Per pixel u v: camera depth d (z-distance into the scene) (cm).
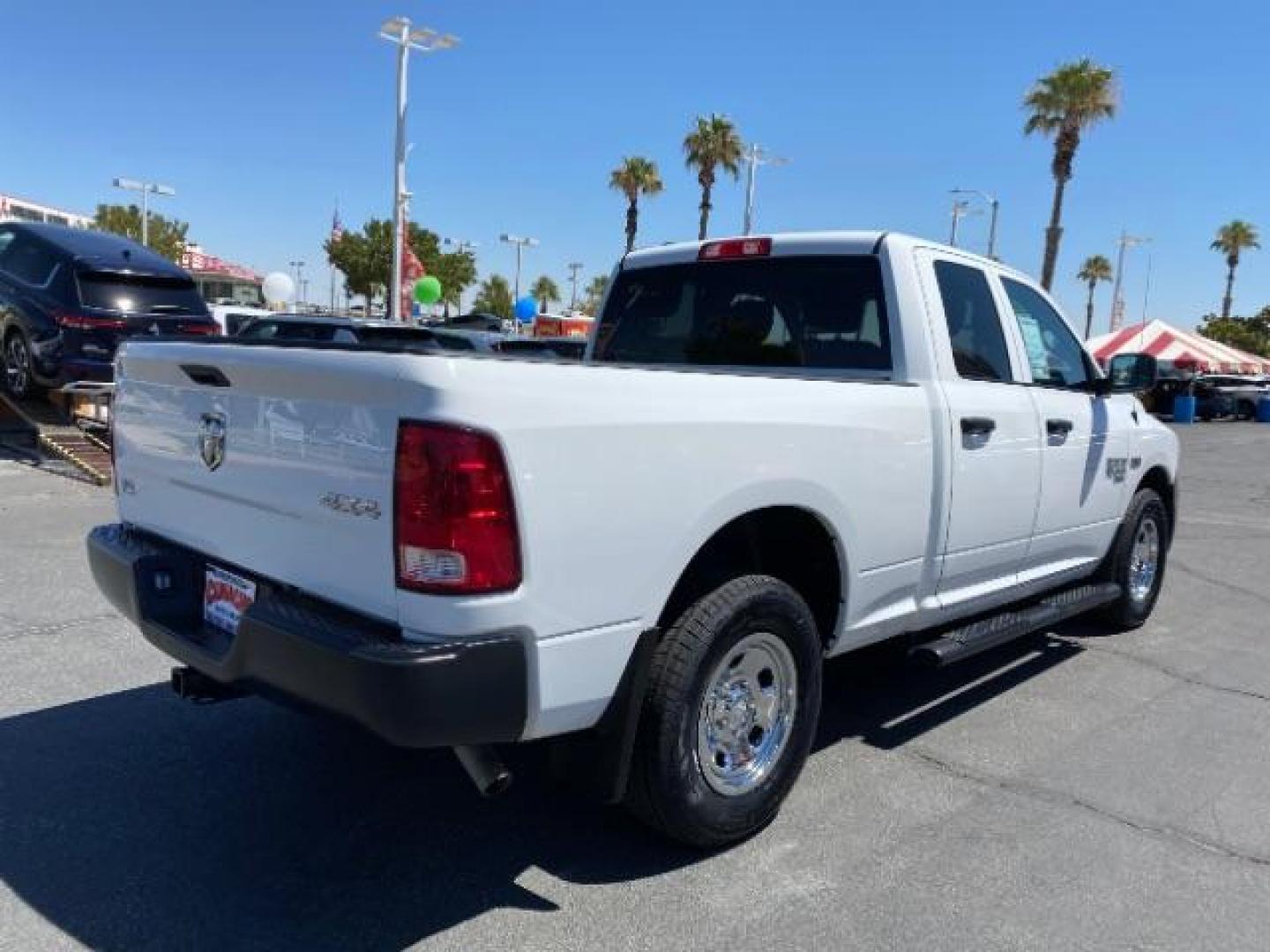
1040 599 554
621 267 526
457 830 358
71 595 631
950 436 419
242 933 294
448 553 259
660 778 317
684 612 325
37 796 373
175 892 314
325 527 287
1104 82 3703
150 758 408
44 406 1234
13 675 494
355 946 290
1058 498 513
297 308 4369
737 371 363
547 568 273
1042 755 444
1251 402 3741
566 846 349
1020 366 491
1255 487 1612
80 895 310
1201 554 966
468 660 261
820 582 387
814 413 353
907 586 416
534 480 268
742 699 346
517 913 308
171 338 373
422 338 1273
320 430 286
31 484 1012
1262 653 618
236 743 425
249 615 293
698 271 495
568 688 285
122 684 487
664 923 305
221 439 327
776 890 325
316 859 337
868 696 514
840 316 442
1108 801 398
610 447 285
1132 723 488
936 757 438
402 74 2678
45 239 1212
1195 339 4006
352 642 266
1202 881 339
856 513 374
